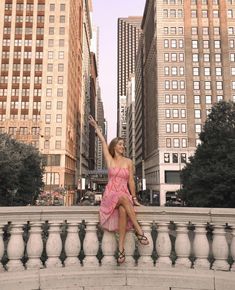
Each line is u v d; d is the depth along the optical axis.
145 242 5.18
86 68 184.75
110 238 5.49
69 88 105.69
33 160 44.59
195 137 94.62
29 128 96.88
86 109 184.88
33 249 5.28
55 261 5.34
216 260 5.26
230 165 30.88
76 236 5.45
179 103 96.25
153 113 108.88
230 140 31.16
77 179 135.88
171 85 97.12
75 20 122.44
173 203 74.25
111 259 5.45
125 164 5.62
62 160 97.19
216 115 34.44
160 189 92.56
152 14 111.69
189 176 36.34
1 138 39.16
